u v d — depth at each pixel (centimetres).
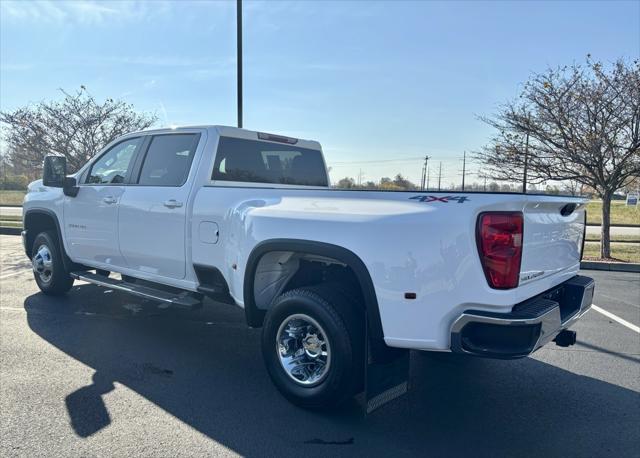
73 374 408
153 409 351
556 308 309
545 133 1062
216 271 427
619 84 978
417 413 357
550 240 337
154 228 477
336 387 332
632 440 322
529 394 393
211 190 433
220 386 394
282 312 358
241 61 1159
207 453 296
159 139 501
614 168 1043
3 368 418
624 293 786
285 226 356
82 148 1302
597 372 441
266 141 521
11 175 4400
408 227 304
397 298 308
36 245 661
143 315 588
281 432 324
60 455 289
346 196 346
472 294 290
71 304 626
